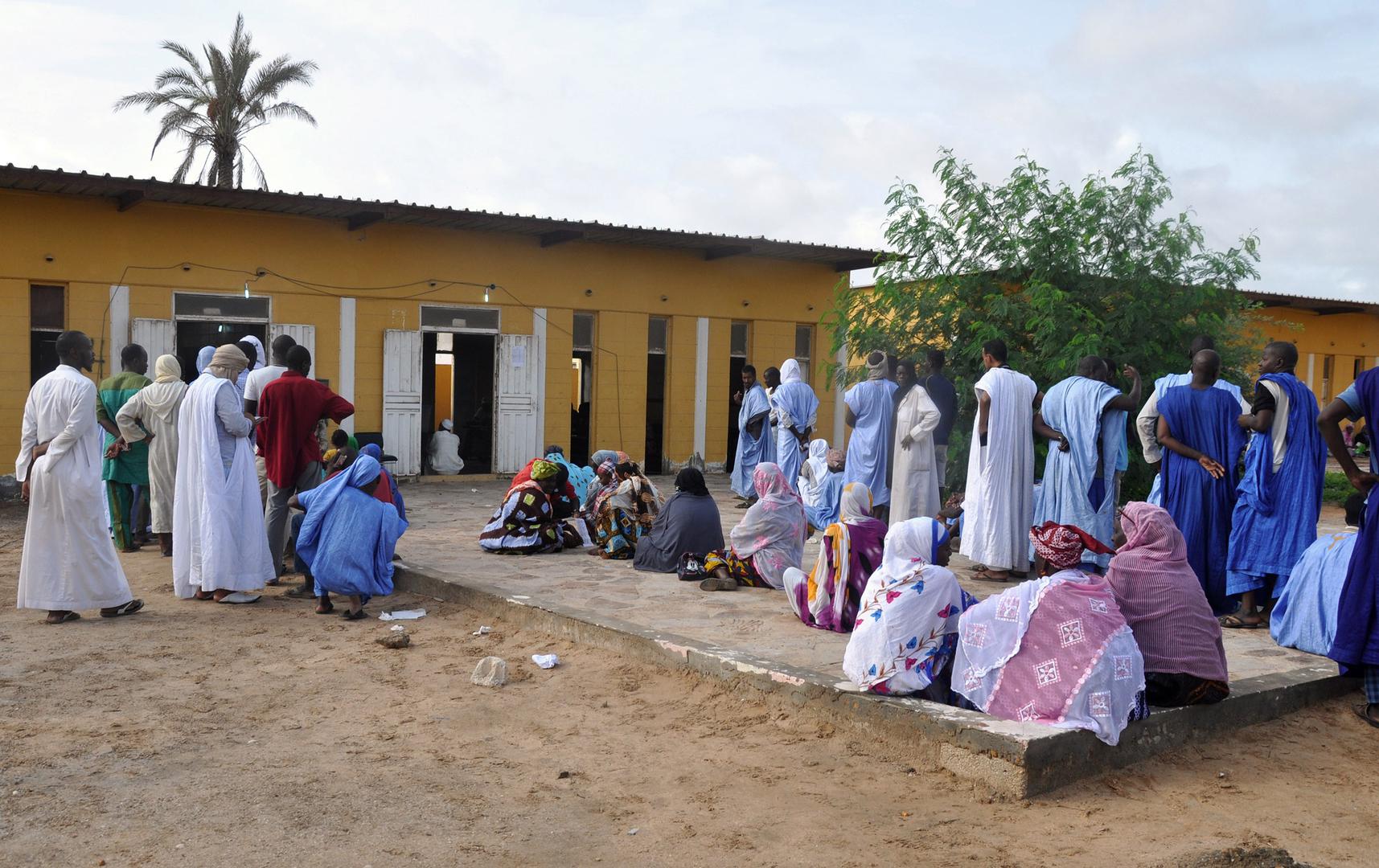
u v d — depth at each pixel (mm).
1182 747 4977
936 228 13102
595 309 18250
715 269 19328
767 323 19906
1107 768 4641
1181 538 5145
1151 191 12656
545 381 17953
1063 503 8047
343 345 16250
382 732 5141
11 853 3762
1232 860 3656
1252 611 7086
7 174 12828
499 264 17406
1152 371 12367
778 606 7285
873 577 5234
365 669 6234
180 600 8039
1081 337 11680
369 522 7555
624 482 9461
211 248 15180
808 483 11234
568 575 8477
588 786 4496
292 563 9141
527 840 3955
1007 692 4746
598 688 5871
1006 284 13180
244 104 33031
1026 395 8320
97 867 3668
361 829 4020
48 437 7086
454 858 3793
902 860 3805
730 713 5441
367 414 16500
